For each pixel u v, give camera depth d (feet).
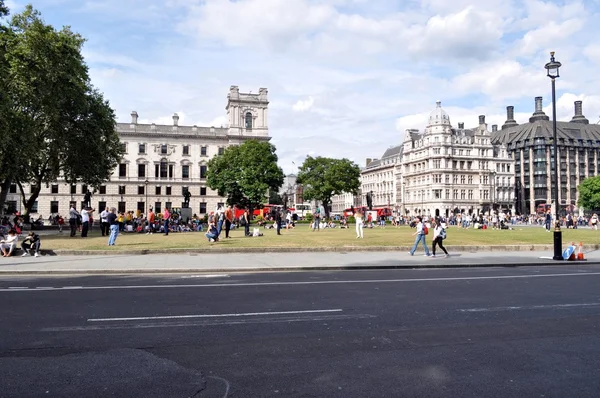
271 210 269.85
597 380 17.67
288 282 43.55
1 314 28.78
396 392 16.43
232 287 40.19
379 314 29.04
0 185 154.40
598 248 85.15
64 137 149.89
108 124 166.61
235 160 260.42
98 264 55.67
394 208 422.41
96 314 28.78
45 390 16.55
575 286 41.65
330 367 19.03
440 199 359.87
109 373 18.22
